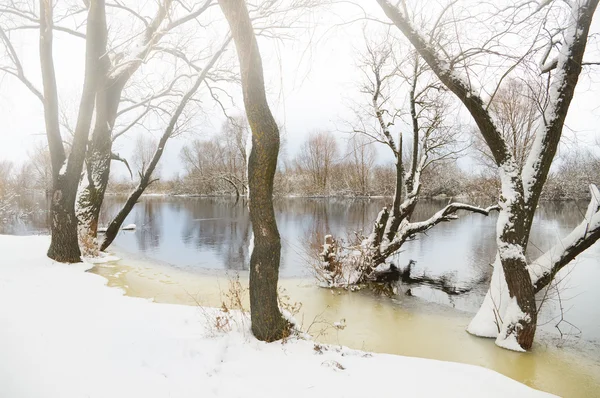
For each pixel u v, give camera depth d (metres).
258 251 4.14
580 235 5.64
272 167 4.15
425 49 5.62
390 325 6.35
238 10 3.80
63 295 5.64
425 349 5.31
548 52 5.84
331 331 6.01
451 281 9.59
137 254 12.09
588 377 4.57
